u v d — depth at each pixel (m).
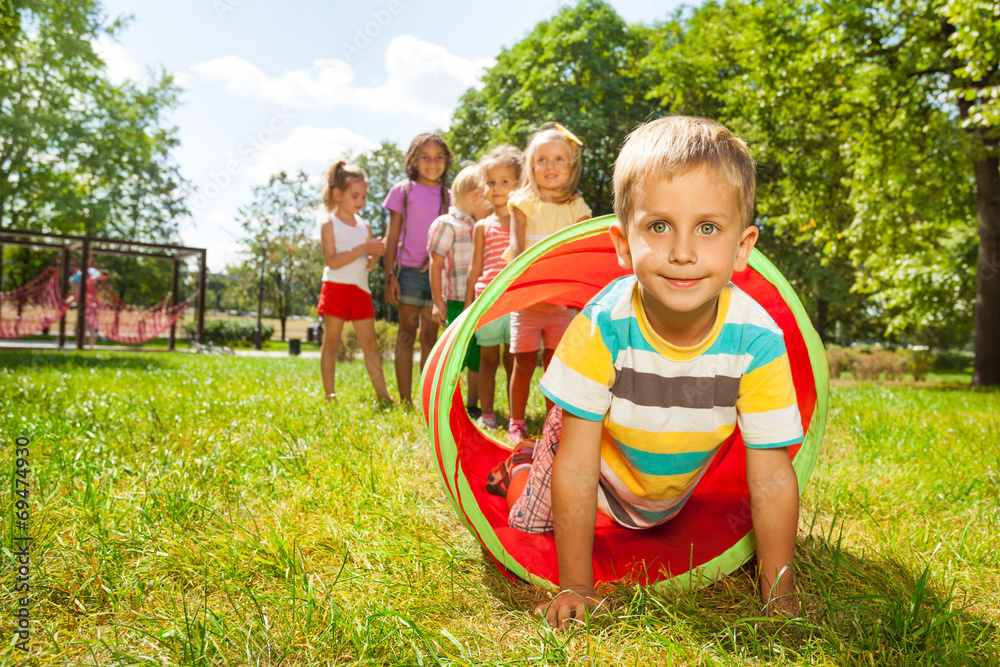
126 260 37.41
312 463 2.85
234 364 10.08
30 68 24.30
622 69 21.25
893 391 8.38
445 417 1.92
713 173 1.42
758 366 1.69
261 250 35.41
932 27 13.90
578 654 1.45
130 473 2.73
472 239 4.94
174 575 1.84
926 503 2.65
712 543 2.05
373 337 5.14
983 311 14.63
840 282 24.34
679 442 1.82
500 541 1.88
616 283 1.81
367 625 1.46
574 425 1.74
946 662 1.39
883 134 14.12
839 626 1.56
